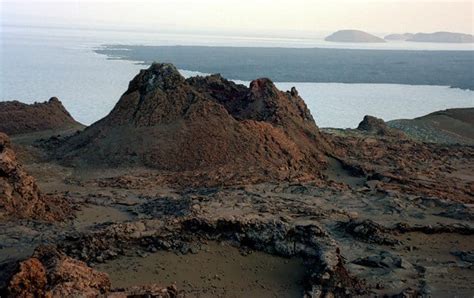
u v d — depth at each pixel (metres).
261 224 23.89
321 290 20.11
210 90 58.53
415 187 42.72
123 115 48.31
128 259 22.00
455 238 28.48
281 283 21.14
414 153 61.19
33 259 16.33
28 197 28.19
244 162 44.56
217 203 30.41
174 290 18.23
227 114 48.41
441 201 34.31
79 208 31.42
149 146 44.84
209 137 45.75
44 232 25.48
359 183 45.31
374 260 23.89
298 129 54.31
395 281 21.91
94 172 42.56
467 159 61.25
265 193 35.06
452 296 21.03
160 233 23.39
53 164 44.19
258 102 55.75
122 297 16.77
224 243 23.31
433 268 23.80
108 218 29.84
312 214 30.31
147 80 50.25
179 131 45.94
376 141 63.97
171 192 37.31
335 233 27.89
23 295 15.48
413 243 27.45
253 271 21.84
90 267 19.58
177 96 48.72
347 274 21.42
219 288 20.53
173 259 22.16
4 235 24.44
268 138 48.28
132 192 37.09
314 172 47.75
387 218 30.61
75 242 22.81
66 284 16.36
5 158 28.20
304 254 22.38
